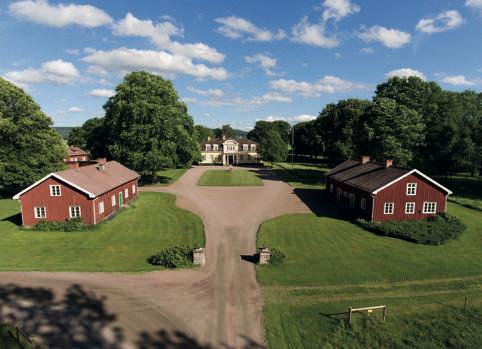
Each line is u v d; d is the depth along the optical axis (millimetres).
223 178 68375
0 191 50469
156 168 55750
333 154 77312
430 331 16031
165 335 15195
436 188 35312
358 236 30812
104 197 36000
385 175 37250
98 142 68375
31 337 14711
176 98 59875
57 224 31594
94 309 17281
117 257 24828
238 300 18594
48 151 47875
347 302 18562
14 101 45156
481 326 16562
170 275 21734
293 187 57906
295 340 15078
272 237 30250
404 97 57438
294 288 20156
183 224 34000
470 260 25141
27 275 21297
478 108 68750
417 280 21531
